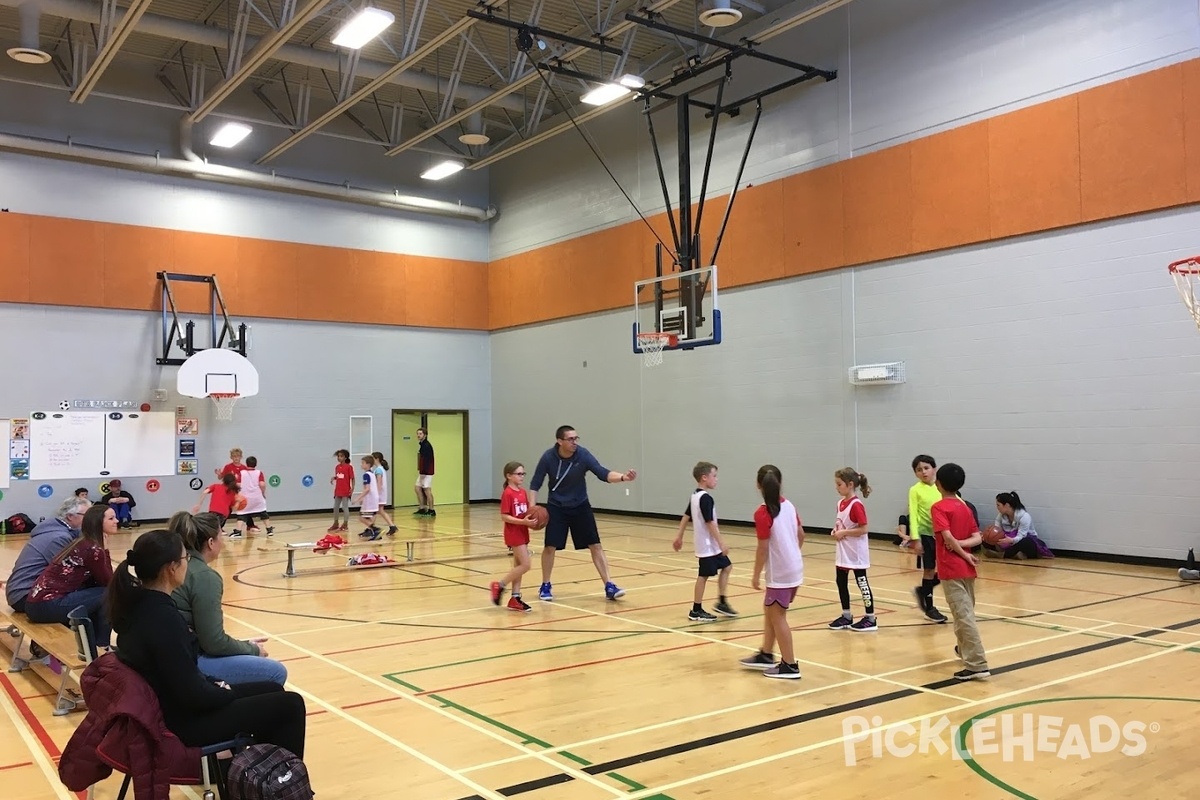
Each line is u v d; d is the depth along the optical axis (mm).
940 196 11727
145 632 3080
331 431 18031
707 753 4062
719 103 12781
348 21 10469
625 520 15891
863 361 12656
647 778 3764
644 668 5680
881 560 10586
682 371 15453
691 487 15258
